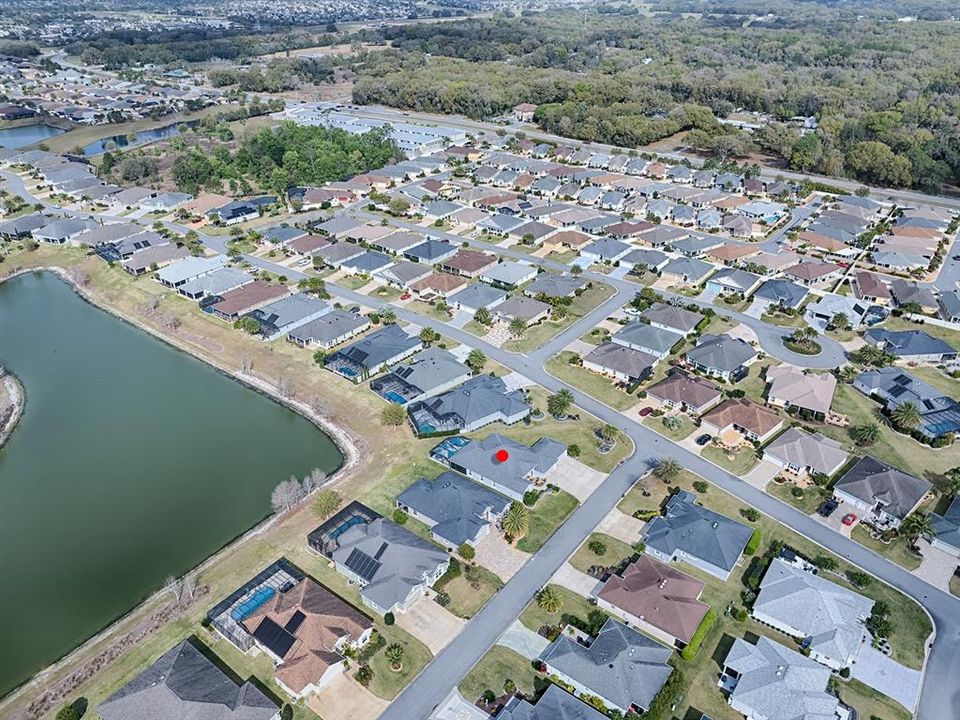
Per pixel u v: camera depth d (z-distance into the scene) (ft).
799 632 251.19
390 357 424.05
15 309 532.32
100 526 317.83
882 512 306.14
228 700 226.38
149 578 289.74
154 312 506.48
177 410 406.00
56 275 587.68
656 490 324.39
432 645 251.80
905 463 339.98
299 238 599.16
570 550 292.40
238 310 480.64
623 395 394.93
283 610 256.52
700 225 634.02
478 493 313.73
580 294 509.76
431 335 441.68
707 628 253.65
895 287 508.94
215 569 286.25
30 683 242.78
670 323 459.32
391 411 366.84
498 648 250.57
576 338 453.17
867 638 252.83
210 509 327.47
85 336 492.54
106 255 589.32
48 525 318.65
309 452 367.86
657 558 289.74
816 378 391.24
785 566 275.39
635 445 354.74
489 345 445.37
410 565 273.95
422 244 581.53
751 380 408.46
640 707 225.97
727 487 326.03
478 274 536.83
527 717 220.23
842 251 578.25
